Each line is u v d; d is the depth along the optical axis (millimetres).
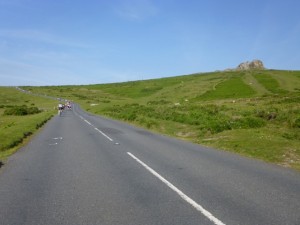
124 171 11031
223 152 15250
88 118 46500
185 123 29172
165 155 14414
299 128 24266
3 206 7355
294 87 89688
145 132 25625
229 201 7535
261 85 98562
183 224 6125
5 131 24453
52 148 17078
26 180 9875
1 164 12672
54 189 8773
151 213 6766
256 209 6949
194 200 7641
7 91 179875
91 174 10602
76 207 7215
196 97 85250
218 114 34500
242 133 19812
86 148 16875
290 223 6133
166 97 97750
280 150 14523
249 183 9234
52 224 6246
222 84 111062
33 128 28359
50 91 191250
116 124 34469
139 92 154125
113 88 194250
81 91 189000
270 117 30422
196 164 12219
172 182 9430
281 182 9344
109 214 6738
